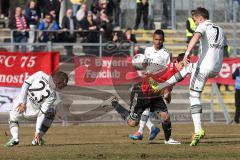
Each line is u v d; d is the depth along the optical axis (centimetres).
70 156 2727
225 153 2814
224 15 7206
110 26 6438
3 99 5291
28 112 3191
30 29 6138
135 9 7206
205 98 5834
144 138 3897
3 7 7469
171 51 6359
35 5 6556
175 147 3117
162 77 3322
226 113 5756
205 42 3139
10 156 2738
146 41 6925
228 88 6116
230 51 6656
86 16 6475
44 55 5362
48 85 3134
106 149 3022
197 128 3158
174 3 7219
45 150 2992
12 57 5303
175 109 5588
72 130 4700
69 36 6328
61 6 6925
